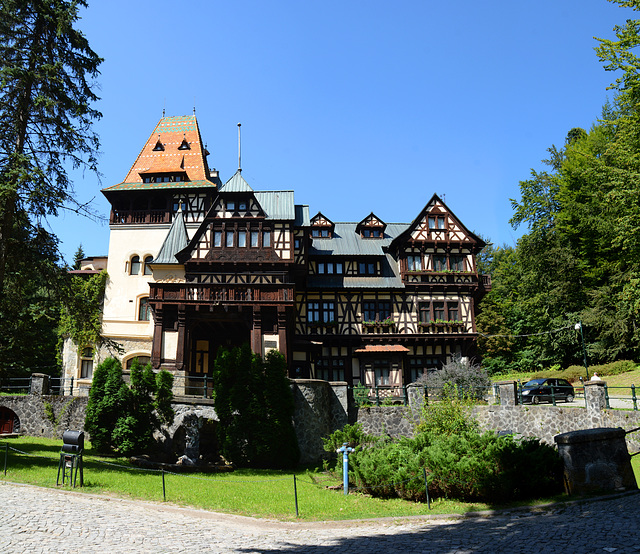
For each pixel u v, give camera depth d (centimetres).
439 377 2398
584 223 3331
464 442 1269
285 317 2439
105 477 1460
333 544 869
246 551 828
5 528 890
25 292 1756
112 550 808
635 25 2425
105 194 3234
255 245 2794
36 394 2170
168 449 1959
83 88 1722
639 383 2675
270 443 1939
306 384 2109
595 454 1064
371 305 3131
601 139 3506
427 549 786
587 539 741
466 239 3203
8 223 1568
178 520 1064
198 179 3325
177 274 2825
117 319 3056
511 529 865
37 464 1548
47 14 1627
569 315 3481
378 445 1773
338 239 3359
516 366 4312
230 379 2028
